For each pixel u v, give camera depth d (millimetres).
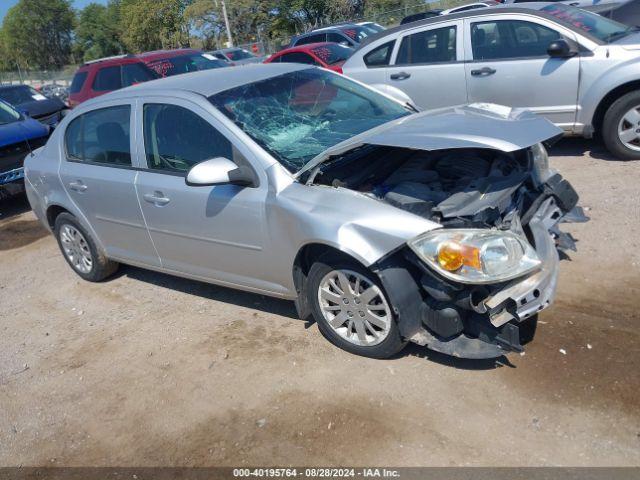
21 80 49500
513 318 3197
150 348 4352
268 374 3785
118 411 3729
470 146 3256
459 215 3268
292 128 4184
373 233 3322
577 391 3191
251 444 3250
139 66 12133
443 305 3314
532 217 3826
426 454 2971
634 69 6141
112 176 4742
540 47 6730
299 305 3932
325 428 3258
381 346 3611
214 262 4312
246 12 39094
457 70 7199
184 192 4207
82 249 5516
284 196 3701
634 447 2818
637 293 3977
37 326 5035
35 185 5566
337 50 12648
